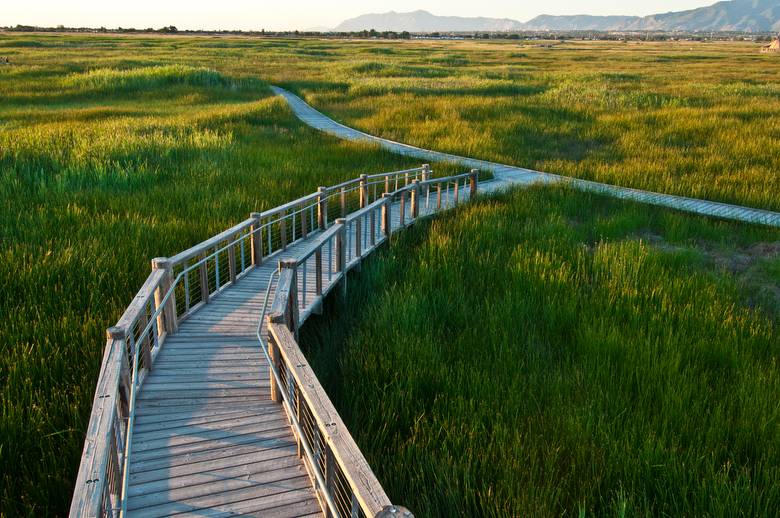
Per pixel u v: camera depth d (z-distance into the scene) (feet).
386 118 98.78
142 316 21.29
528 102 112.47
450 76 173.78
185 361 22.09
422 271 35.29
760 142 73.72
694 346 26.73
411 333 27.43
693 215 51.08
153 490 15.35
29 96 118.32
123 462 15.15
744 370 24.99
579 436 20.38
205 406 19.27
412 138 85.30
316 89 139.74
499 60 255.70
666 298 31.71
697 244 45.44
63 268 30.66
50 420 19.40
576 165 70.03
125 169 54.80
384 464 19.39
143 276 30.94
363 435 20.61
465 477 18.10
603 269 36.65
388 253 39.32
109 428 13.25
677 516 17.15
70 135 69.92
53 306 27.20
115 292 28.66
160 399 19.60
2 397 20.30
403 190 44.04
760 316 31.83
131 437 17.02
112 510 13.97
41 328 24.56
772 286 37.11
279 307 19.93
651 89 131.54
